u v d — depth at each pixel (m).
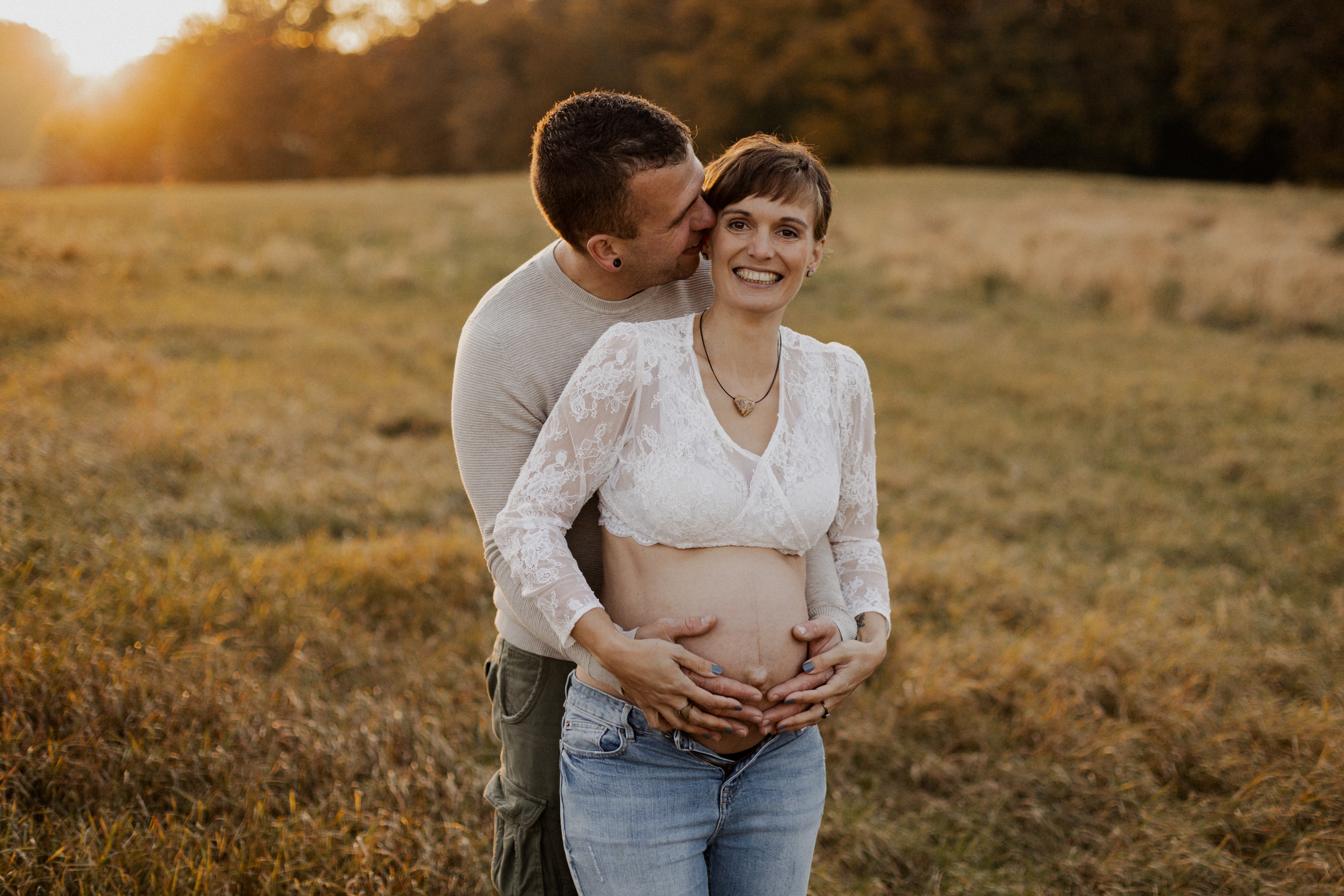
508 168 44.44
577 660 1.65
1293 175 37.97
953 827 2.96
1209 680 3.78
